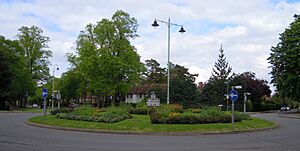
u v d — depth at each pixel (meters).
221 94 77.12
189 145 15.88
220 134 22.09
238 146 15.55
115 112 28.81
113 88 54.88
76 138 18.39
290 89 60.22
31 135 19.28
